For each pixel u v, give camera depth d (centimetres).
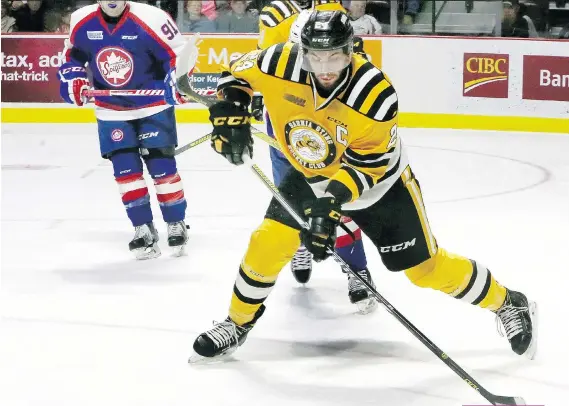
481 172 1260
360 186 486
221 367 565
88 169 1302
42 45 1661
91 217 1012
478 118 1606
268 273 553
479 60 1590
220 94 528
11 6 1698
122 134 818
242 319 572
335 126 492
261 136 586
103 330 634
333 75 466
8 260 827
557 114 1573
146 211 834
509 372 554
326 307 692
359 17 1662
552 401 509
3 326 641
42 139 1538
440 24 1716
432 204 1062
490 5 1692
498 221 972
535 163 1323
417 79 1616
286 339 619
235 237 913
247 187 1173
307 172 536
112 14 808
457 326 642
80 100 812
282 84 497
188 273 784
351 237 608
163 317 663
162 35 809
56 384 534
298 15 677
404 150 532
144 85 834
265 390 526
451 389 527
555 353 585
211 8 1694
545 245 869
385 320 659
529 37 1681
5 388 527
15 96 1683
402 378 546
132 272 789
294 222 540
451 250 853
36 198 1112
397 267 549
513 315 570
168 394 520
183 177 1243
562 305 684
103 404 504
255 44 1639
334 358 582
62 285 748
